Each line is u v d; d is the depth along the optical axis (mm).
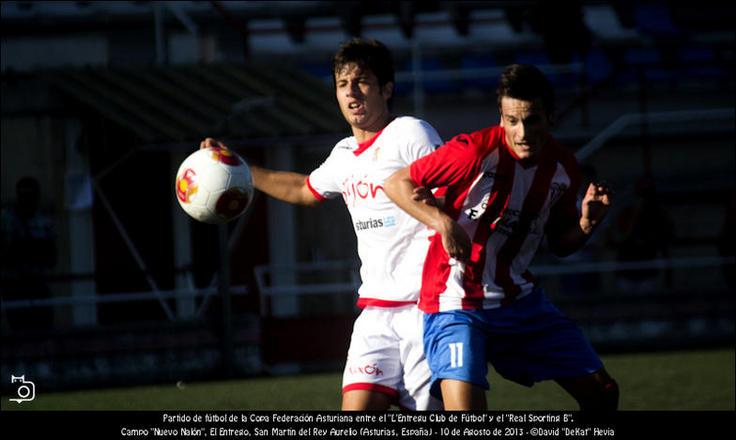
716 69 44125
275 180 13492
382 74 12430
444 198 12117
